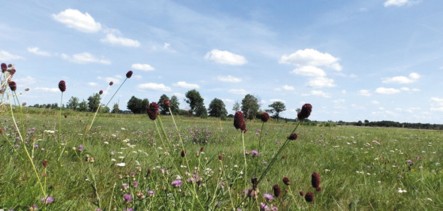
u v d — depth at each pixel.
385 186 5.84
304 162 7.83
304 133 19.42
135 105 88.69
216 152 7.66
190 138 12.16
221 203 3.26
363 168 7.71
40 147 5.98
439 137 26.72
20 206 3.16
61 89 4.35
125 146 8.34
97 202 3.49
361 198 4.92
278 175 5.86
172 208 3.12
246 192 3.39
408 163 7.84
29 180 3.79
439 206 4.62
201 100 81.06
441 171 6.94
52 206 3.17
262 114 3.08
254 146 9.85
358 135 22.92
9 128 8.67
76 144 7.05
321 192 4.90
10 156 4.75
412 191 5.45
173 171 4.42
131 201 3.23
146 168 4.84
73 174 4.54
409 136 25.28
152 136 11.74
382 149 12.33
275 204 3.78
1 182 3.63
